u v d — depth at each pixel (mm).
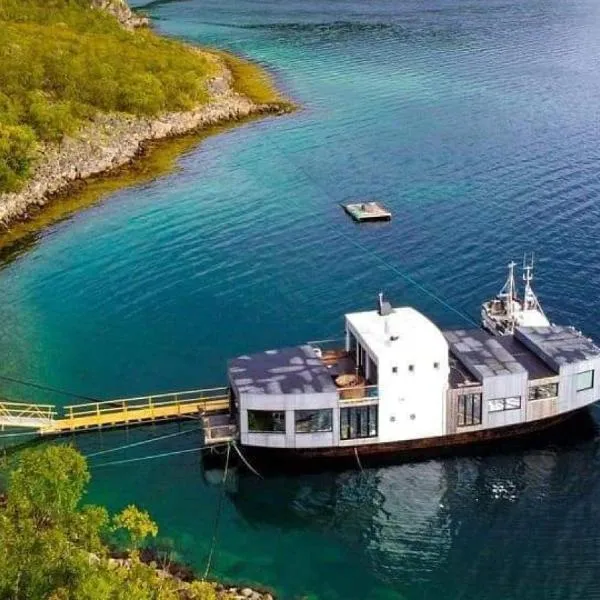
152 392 93062
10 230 134000
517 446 83000
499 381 80562
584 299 108000
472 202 137750
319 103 193625
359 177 150500
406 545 71812
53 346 102188
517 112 182250
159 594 53844
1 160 142000
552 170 149000
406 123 177500
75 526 52281
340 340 101562
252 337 102938
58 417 88312
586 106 185375
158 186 150500
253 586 66938
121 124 173250
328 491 78062
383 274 116688
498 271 115875
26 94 167375
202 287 115000
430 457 81750
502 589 67062
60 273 119875
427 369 79188
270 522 74438
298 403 78312
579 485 78062
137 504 76312
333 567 69500
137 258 123500
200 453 83000
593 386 83688
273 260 121750
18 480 52219
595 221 128500
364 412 79562
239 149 167375
